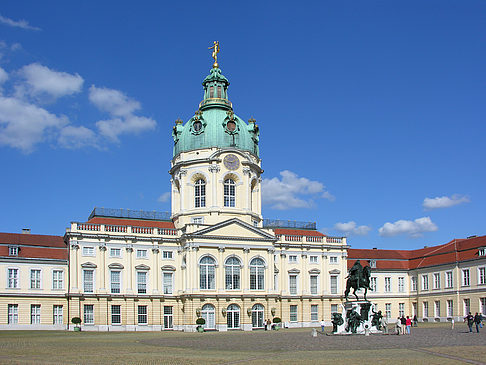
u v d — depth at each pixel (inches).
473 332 2817.4
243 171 4340.6
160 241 4035.4
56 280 3860.7
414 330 3184.1
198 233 3944.4
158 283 3996.1
